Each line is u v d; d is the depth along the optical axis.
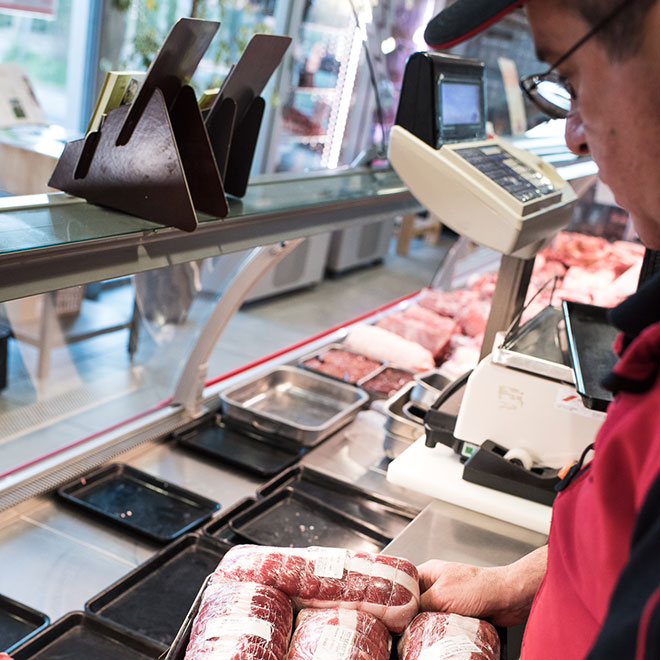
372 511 2.07
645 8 0.55
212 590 1.18
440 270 3.85
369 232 6.31
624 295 3.06
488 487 1.67
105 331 3.01
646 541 0.56
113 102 1.33
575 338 1.60
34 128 2.74
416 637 1.16
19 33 4.12
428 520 1.61
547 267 3.31
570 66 0.62
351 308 5.57
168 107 1.37
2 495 1.82
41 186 2.49
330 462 2.28
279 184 1.76
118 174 1.31
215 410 2.41
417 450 1.79
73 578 1.69
